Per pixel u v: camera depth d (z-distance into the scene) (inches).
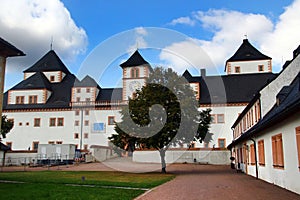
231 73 2053.4
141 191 436.1
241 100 1665.8
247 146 806.5
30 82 2039.9
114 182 554.9
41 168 1096.2
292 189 438.6
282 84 711.1
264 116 700.0
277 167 517.0
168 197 380.8
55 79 2196.1
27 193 398.0
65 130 1834.4
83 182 552.4
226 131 1596.9
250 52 2074.3
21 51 648.4
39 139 1871.3
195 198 372.8
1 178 642.8
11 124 1528.1
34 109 1914.4
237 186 505.0
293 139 432.1
